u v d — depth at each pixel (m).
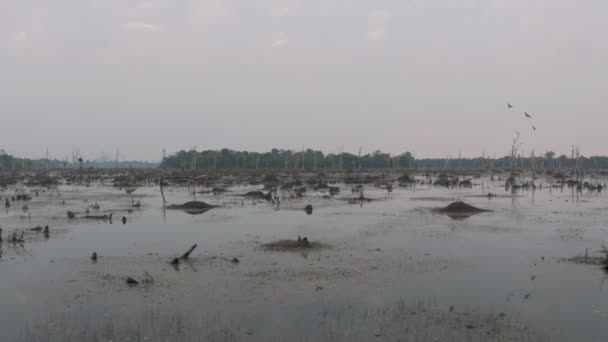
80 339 9.79
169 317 11.07
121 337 9.88
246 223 27.38
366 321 10.77
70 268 15.94
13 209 34.19
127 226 26.11
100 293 13.02
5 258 17.53
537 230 24.64
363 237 22.22
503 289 13.40
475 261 16.98
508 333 10.09
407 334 10.02
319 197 46.69
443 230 24.55
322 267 16.02
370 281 14.25
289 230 24.50
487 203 40.66
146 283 14.02
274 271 15.45
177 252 18.67
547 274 15.10
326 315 11.20
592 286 13.71
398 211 34.00
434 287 13.62
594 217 30.28
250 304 12.04
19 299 12.53
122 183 69.38
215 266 16.20
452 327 10.41
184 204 36.56
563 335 9.97
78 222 27.56
